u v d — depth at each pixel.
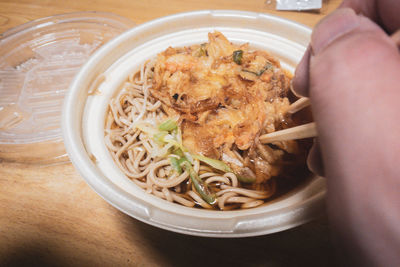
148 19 0.39
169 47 0.31
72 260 0.24
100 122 0.28
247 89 0.29
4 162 0.28
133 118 0.30
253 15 0.32
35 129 0.30
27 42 0.36
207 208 0.27
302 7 0.38
